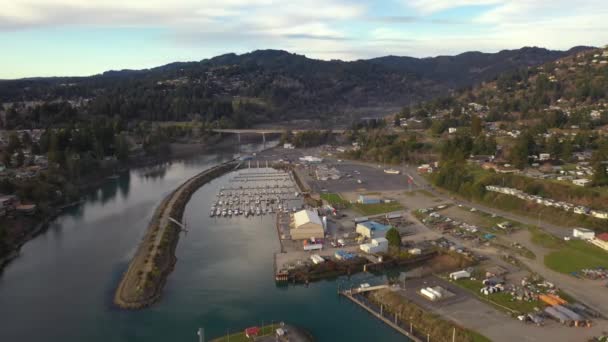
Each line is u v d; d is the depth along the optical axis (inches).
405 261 5383.9
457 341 3567.9
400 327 3927.2
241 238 6466.5
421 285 4623.5
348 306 4407.0
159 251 5625.0
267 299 4562.0
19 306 4466.0
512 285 4537.4
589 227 5989.2
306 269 5132.9
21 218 6963.6
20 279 5108.3
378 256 5492.1
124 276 5083.7
